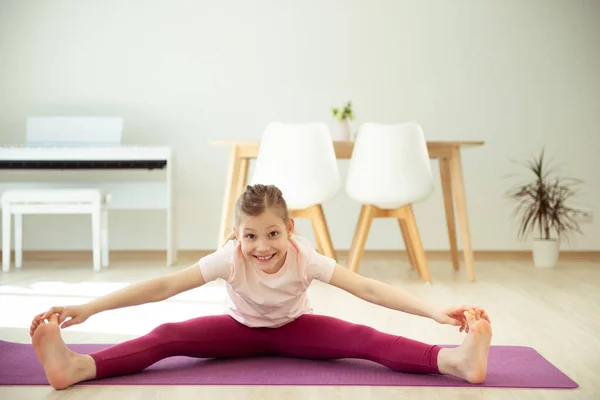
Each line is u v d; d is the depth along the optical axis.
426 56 5.25
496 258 5.09
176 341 1.83
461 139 5.27
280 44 5.27
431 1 5.25
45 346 1.62
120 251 5.28
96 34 5.25
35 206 4.27
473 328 1.67
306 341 1.89
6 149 4.55
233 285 1.79
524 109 5.27
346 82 5.27
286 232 1.74
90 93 5.27
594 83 5.27
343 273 1.80
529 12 5.26
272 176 3.76
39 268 4.44
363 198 3.82
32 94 5.27
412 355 1.77
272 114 5.28
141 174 5.23
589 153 5.28
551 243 4.54
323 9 5.25
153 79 5.27
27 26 5.25
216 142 4.07
